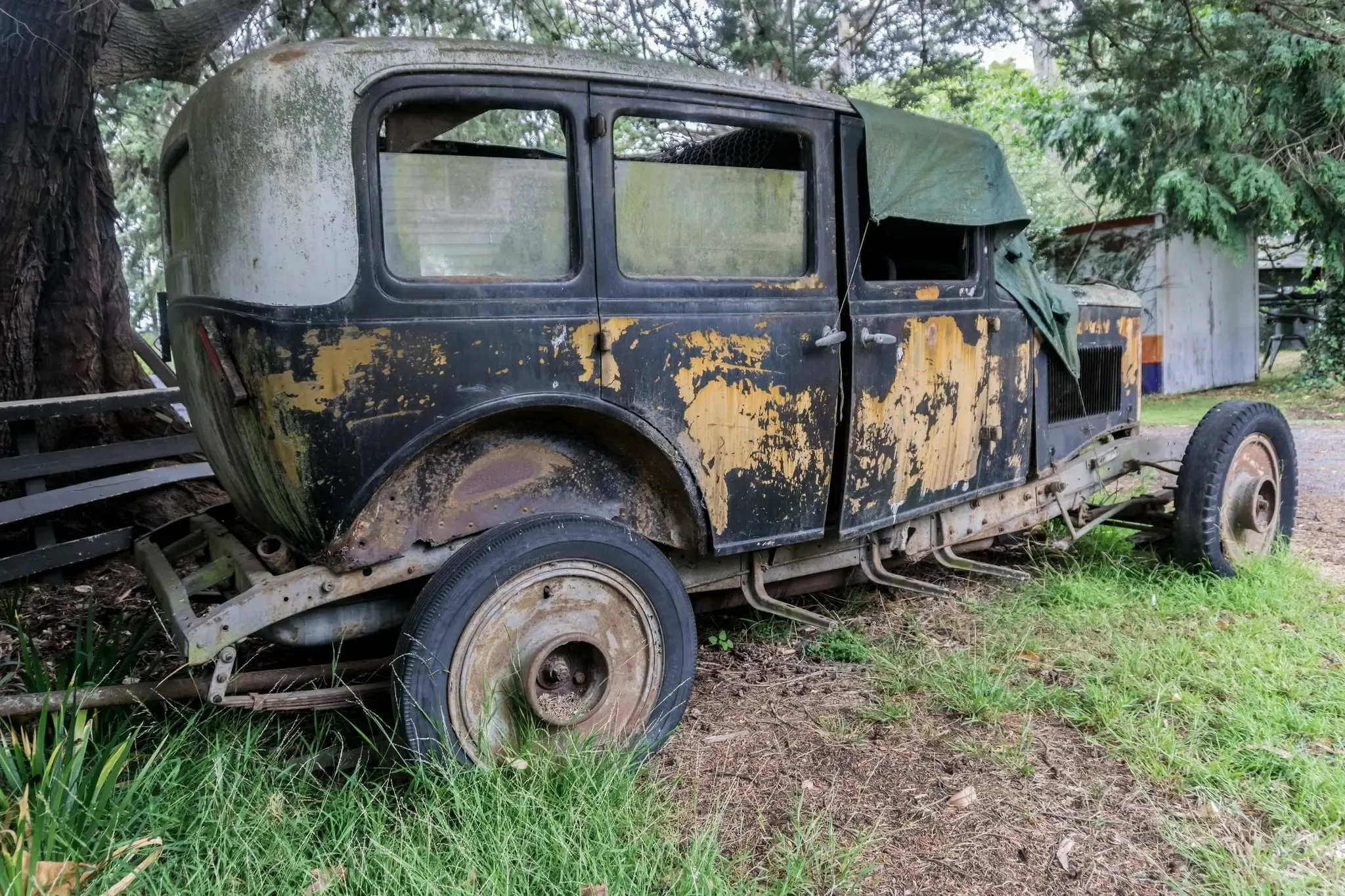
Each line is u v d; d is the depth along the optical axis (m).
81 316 4.93
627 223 2.67
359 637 2.55
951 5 9.00
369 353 2.26
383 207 2.32
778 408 2.94
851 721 2.89
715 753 2.69
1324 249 11.71
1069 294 4.04
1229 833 2.29
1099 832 2.31
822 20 9.50
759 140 3.19
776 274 2.97
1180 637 3.42
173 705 2.48
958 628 3.62
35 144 4.45
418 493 2.46
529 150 2.89
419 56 2.31
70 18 4.36
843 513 3.19
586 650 2.53
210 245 2.28
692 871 1.97
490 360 2.41
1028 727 2.76
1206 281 13.27
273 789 2.24
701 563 3.08
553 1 8.37
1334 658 3.21
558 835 2.08
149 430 5.21
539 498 2.65
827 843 2.22
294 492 2.29
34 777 2.10
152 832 2.07
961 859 2.20
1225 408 4.16
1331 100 10.48
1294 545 4.79
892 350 3.23
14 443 4.68
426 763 2.28
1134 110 10.98
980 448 3.67
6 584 4.31
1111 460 4.46
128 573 4.56
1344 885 2.09
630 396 2.63
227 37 6.16
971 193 3.39
